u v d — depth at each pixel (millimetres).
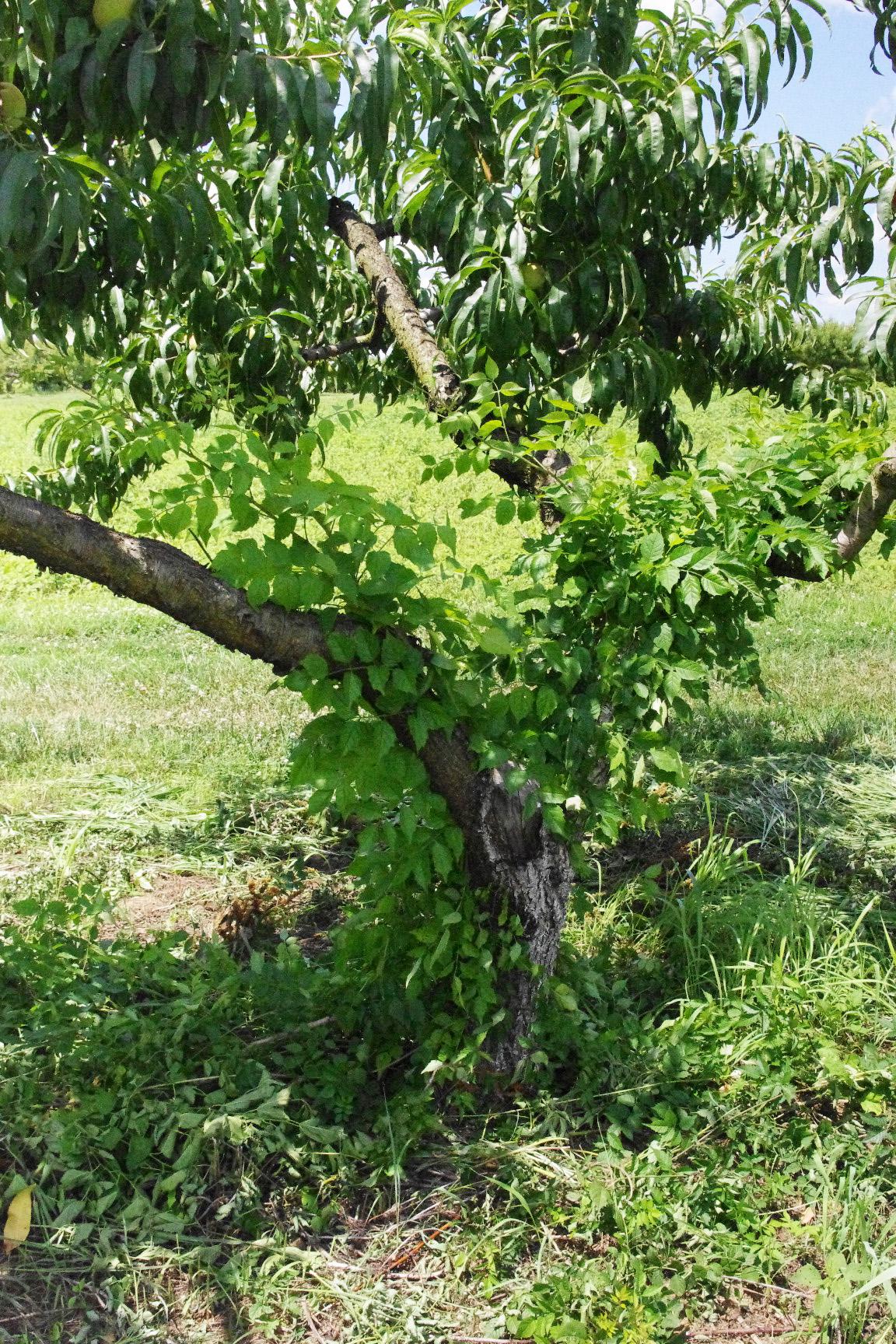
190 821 4891
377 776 2531
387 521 2373
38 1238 2418
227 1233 2486
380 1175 2654
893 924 3832
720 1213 2518
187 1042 2941
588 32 2996
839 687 6703
